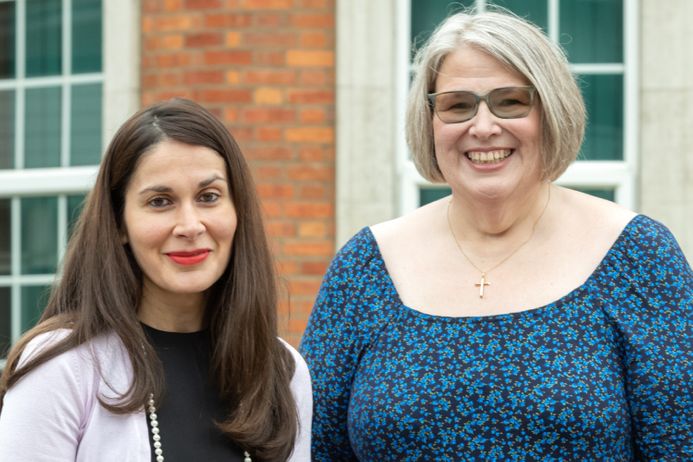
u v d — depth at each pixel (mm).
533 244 3311
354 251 3443
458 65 3199
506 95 3166
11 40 7059
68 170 6895
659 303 3158
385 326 3314
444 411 3145
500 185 3199
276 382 3082
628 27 6199
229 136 2965
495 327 3197
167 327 3006
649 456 3174
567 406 3066
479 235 3350
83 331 2840
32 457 2732
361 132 6199
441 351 3203
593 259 3232
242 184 2988
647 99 6133
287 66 6215
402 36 6246
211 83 6258
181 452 2871
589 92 6250
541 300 3213
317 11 6219
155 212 2881
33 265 6969
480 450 3119
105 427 2797
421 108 3316
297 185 6215
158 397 2885
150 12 6395
